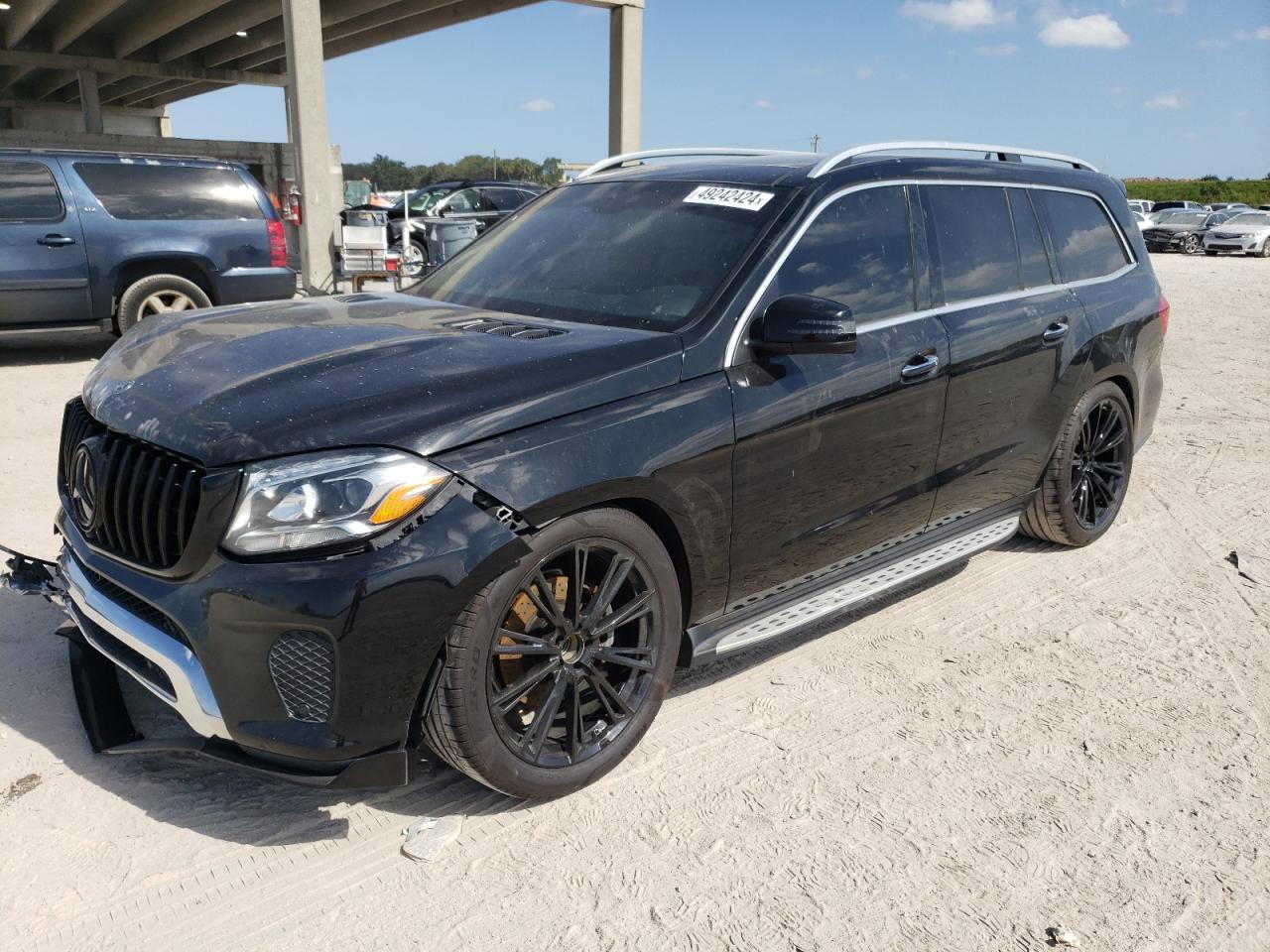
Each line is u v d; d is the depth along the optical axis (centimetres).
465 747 255
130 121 4156
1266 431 752
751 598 328
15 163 870
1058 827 278
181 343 306
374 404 249
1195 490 602
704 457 291
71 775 285
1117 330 468
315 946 227
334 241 1386
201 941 227
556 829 271
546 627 273
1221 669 376
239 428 243
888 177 373
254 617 234
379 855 259
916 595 441
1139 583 458
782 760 307
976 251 405
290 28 1308
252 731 243
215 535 236
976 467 404
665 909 242
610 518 272
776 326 298
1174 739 326
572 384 271
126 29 2598
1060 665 376
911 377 355
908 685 357
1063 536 483
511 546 247
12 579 320
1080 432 470
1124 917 244
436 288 388
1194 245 3262
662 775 297
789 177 355
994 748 318
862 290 351
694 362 295
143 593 252
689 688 351
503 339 293
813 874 256
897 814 282
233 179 977
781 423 311
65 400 754
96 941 226
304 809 276
